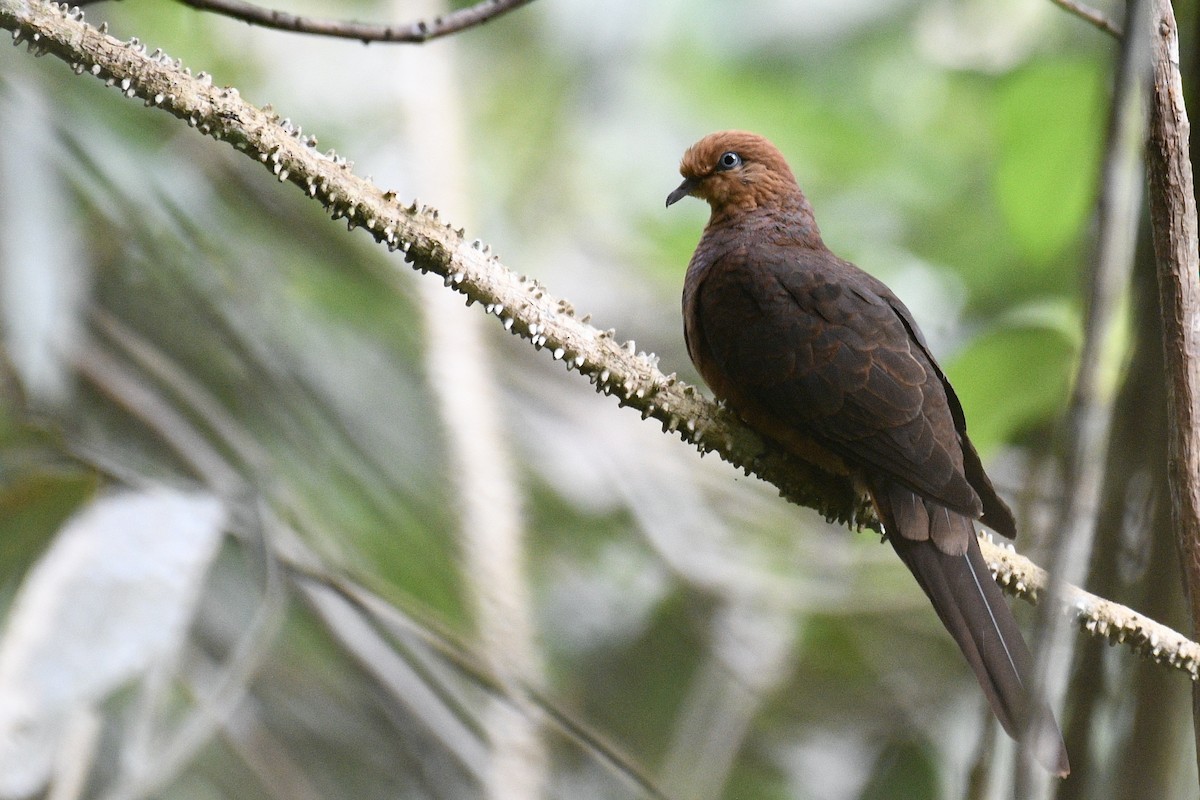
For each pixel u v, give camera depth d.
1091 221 6.49
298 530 9.01
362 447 9.52
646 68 13.24
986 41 12.43
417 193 10.60
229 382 9.50
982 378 9.12
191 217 9.25
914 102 12.86
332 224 9.91
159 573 6.74
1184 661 5.65
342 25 6.00
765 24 13.10
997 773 6.88
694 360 8.67
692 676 10.89
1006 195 9.52
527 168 12.77
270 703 9.47
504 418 10.11
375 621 8.99
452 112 10.91
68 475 7.42
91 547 6.70
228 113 5.62
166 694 8.27
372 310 9.90
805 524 11.73
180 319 9.47
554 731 8.79
